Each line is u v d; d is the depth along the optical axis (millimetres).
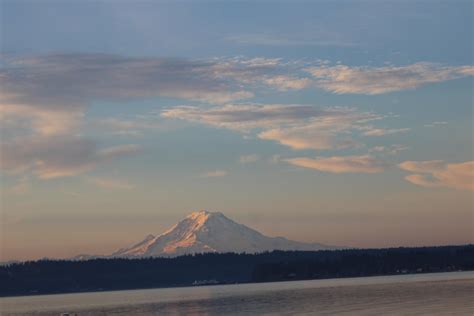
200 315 164625
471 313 128625
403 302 164875
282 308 171875
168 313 180500
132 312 192875
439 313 131375
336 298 198875
